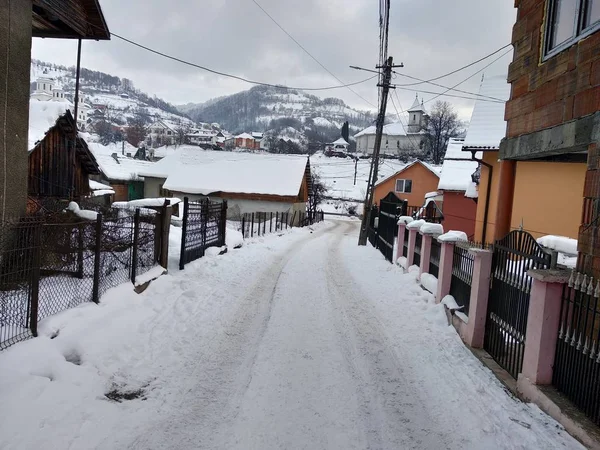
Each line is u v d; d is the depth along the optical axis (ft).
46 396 12.27
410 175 136.46
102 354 15.94
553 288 13.84
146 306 22.62
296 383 15.24
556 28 18.98
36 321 15.28
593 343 11.87
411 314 24.89
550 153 19.79
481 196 51.47
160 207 29.94
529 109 21.09
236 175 116.26
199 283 29.07
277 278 34.12
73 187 39.22
